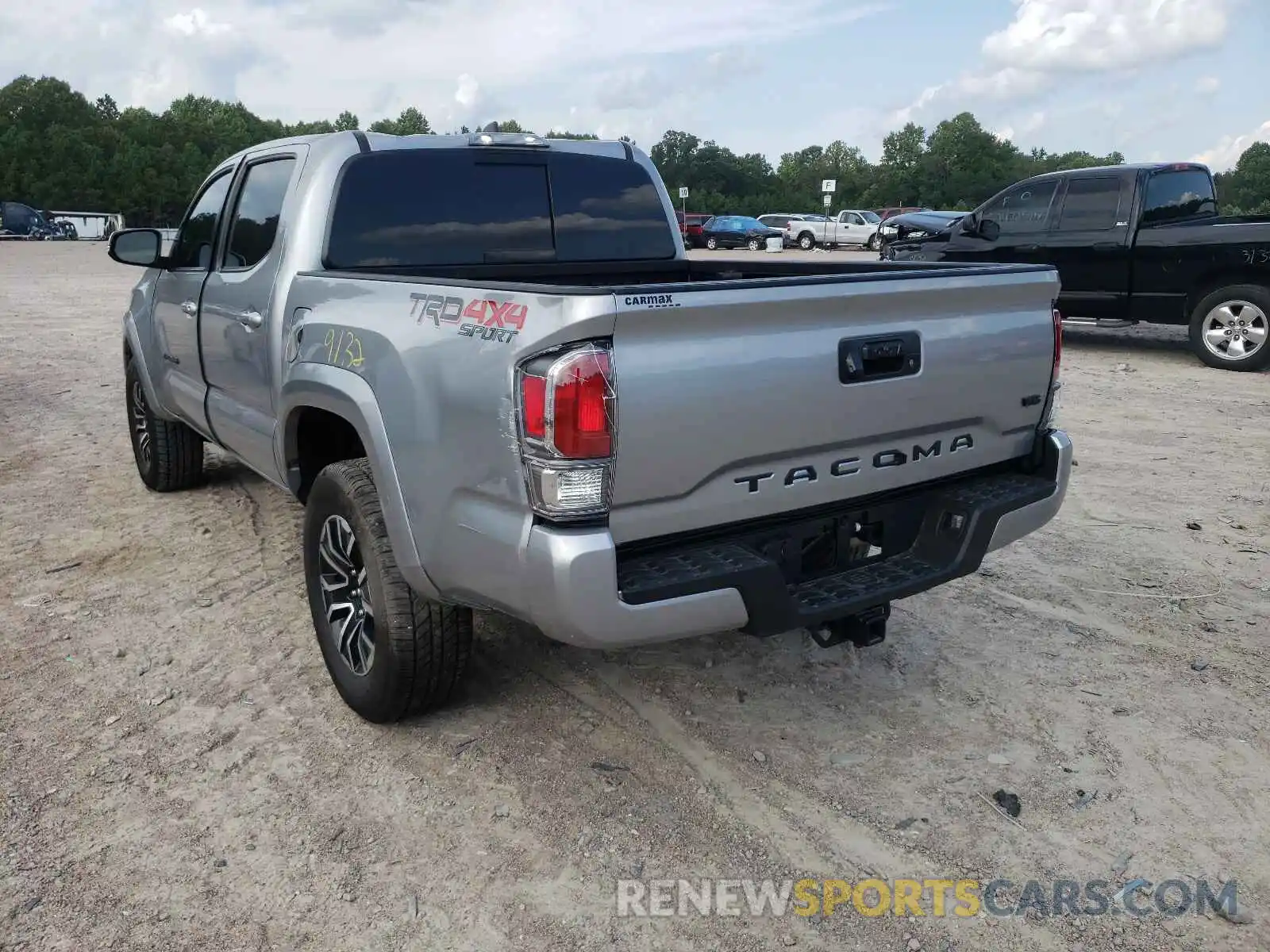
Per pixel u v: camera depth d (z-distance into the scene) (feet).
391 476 9.59
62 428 24.81
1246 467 21.08
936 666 12.35
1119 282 34.27
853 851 8.91
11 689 11.56
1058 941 7.89
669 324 8.05
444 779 9.92
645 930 7.97
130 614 13.67
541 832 9.13
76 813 9.31
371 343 9.89
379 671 10.29
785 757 10.36
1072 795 9.72
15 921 7.95
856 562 10.24
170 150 294.25
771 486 9.14
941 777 10.02
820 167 368.68
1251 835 9.11
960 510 10.33
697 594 8.37
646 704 11.38
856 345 9.24
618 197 14.75
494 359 8.29
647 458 8.17
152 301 17.21
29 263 98.02
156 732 10.71
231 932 7.89
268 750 10.42
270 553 16.02
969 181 303.27
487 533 8.57
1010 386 10.75
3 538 16.62
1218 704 11.42
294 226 12.16
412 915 8.11
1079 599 14.35
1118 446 22.97
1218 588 14.73
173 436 18.40
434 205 12.87
